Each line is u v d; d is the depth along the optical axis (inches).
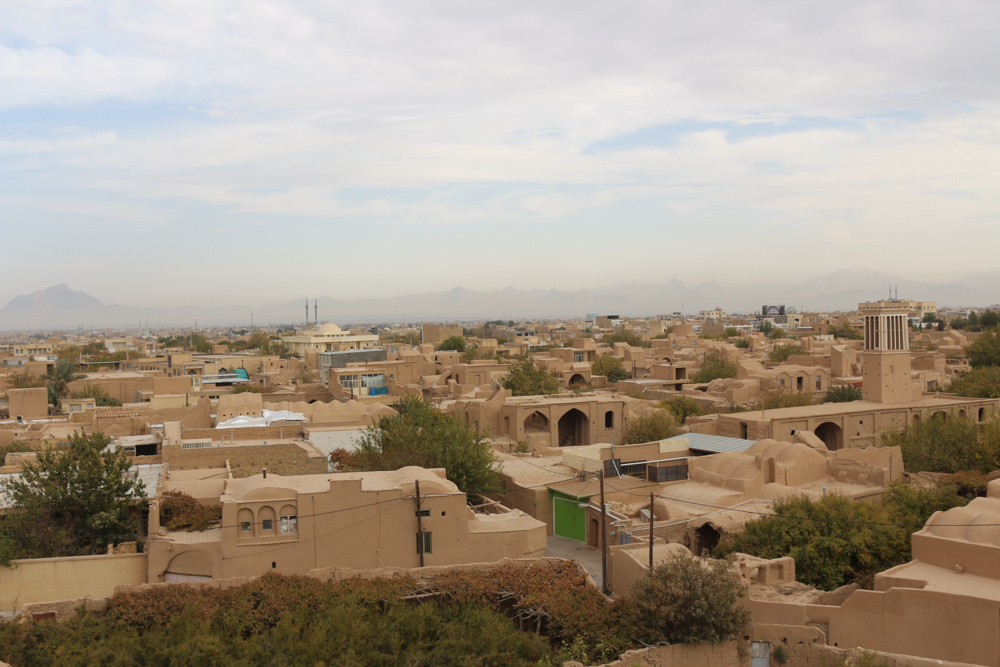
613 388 3811.5
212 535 1202.0
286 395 3371.1
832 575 1235.2
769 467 1644.9
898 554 1280.8
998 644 868.0
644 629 1038.4
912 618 935.0
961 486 1721.2
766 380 3149.6
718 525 1405.0
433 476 1306.6
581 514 1545.3
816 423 2324.1
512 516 1396.4
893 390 2598.4
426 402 2819.9
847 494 1579.7
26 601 1099.3
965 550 989.8
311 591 1114.7
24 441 1964.8
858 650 946.1
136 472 1427.2
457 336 6318.9
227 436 1913.1
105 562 1133.7
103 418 2196.1
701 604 1007.0
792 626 1015.0
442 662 1032.8
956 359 4468.5
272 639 1032.2
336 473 1371.8
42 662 961.5
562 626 1103.6
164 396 2792.8
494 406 2504.9
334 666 994.1
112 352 6865.2
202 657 967.6
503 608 1202.6
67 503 1238.3
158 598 1068.5
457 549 1264.8
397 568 1186.6
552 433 2480.3
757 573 1149.7
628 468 1782.7
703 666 1023.6
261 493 1186.0
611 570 1243.2
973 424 2140.7
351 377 3622.0
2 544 1123.9
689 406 2874.0
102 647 974.4
